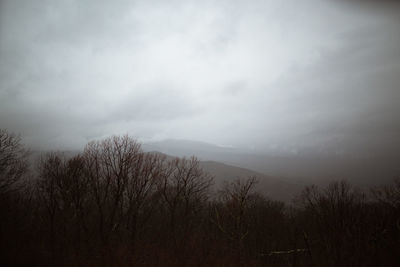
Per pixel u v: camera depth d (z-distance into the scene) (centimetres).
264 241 3462
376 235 2755
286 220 4791
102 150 2855
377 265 2366
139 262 2092
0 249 1875
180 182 3512
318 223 3603
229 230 3328
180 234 3064
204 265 2262
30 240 2252
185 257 2364
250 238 3553
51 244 2298
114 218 2886
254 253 3042
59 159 2781
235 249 2822
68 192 2681
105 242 2444
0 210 2259
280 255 2962
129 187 2905
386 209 3266
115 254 2133
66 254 2141
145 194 2967
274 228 4097
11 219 2375
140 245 2452
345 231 3047
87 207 2812
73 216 2675
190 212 3672
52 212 2648
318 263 2612
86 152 2845
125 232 2822
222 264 2330
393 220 2939
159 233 3072
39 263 1864
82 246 2331
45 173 2672
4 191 2358
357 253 2556
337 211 3309
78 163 2722
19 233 2273
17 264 1795
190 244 2689
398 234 2723
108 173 2777
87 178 2734
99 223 2802
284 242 3394
